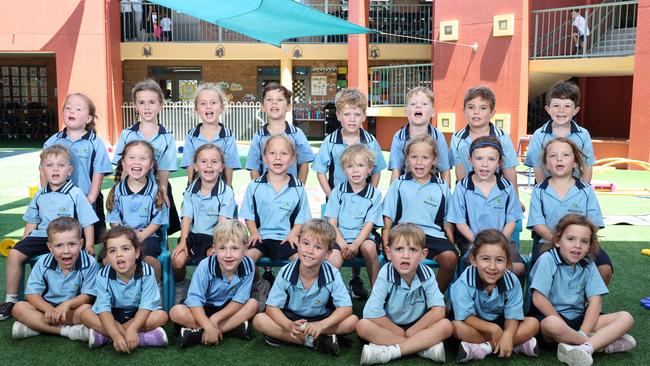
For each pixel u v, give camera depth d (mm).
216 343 3230
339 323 3182
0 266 4527
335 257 3568
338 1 18141
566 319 3213
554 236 3223
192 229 3822
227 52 17359
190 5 9547
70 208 3754
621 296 4008
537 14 13102
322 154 4324
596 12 14367
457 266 3764
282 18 9930
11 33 15336
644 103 11148
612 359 3045
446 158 4320
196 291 3271
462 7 13375
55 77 19375
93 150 4238
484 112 4152
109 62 15641
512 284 3098
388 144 15961
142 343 3180
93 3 15258
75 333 3232
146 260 3529
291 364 3014
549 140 3914
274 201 3836
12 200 7566
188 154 4441
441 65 13852
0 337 3305
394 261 3113
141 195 3809
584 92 15938
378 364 2998
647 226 6160
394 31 17594
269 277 4184
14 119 19188
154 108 4297
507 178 4203
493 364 3008
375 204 3834
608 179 10016
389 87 15750
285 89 4496
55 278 3346
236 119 17359
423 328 3109
